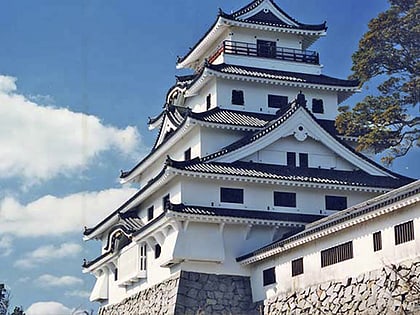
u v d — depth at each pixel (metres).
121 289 53.78
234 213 44.59
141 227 50.78
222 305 43.50
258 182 45.59
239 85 52.91
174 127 53.28
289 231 45.72
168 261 43.56
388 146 41.03
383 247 32.31
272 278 41.72
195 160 45.44
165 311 44.16
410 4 41.09
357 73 42.75
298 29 56.66
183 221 43.69
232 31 56.12
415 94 40.47
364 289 33.12
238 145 47.09
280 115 49.97
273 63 55.25
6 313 57.19
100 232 59.44
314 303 36.78
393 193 34.94
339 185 46.34
